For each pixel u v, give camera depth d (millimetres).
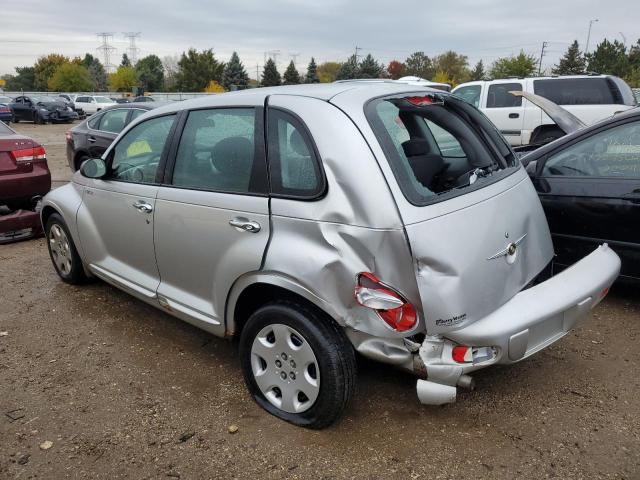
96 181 4121
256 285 2898
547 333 2756
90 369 3555
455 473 2555
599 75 10438
